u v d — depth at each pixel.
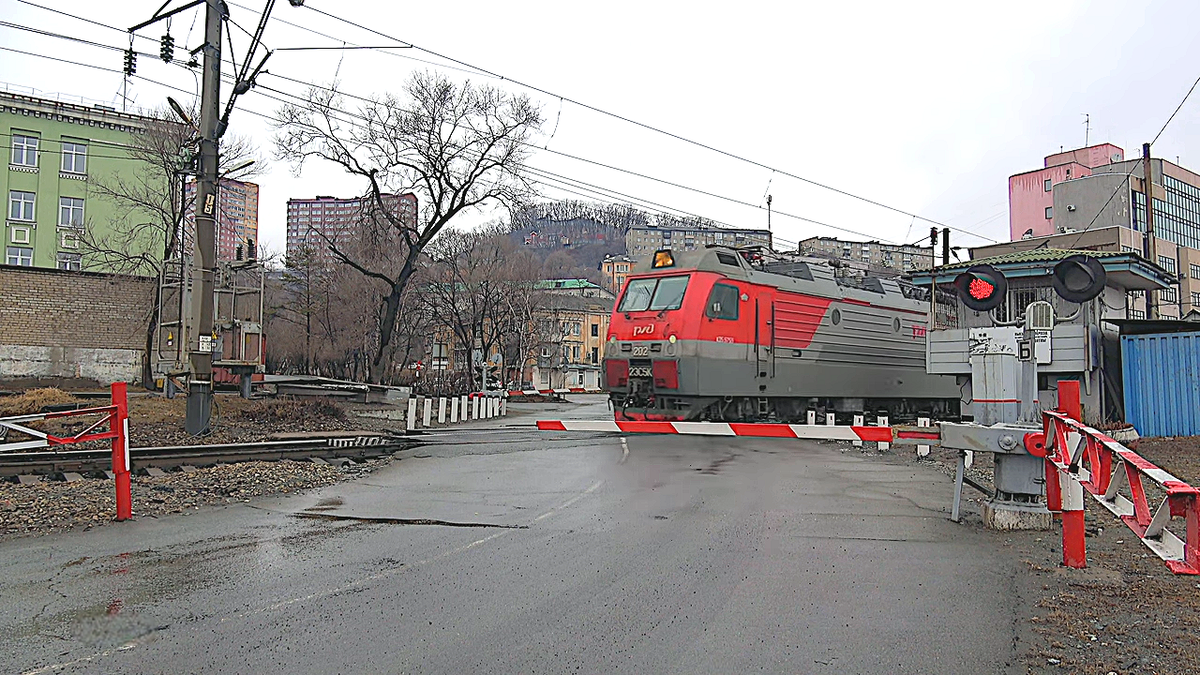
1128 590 6.27
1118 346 19.64
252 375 26.45
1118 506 4.97
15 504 9.58
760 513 9.65
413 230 31.80
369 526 8.86
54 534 8.40
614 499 10.70
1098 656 4.89
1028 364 9.13
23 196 44.97
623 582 6.53
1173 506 3.85
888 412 24.67
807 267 22.22
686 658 4.84
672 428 10.05
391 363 46.38
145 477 11.73
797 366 21.03
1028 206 52.84
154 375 25.56
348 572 6.82
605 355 19.83
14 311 32.34
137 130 40.69
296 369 54.06
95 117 46.41
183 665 4.68
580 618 5.58
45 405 19.25
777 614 5.70
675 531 8.59
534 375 71.81
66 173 45.84
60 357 33.03
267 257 47.69
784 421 21.34
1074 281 12.19
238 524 8.96
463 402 26.20
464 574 6.76
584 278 89.75
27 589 6.27
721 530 8.64
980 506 9.88
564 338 78.62
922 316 25.80
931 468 14.21
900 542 8.05
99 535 8.34
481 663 4.73
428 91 29.89
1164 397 17.67
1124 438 16.17
